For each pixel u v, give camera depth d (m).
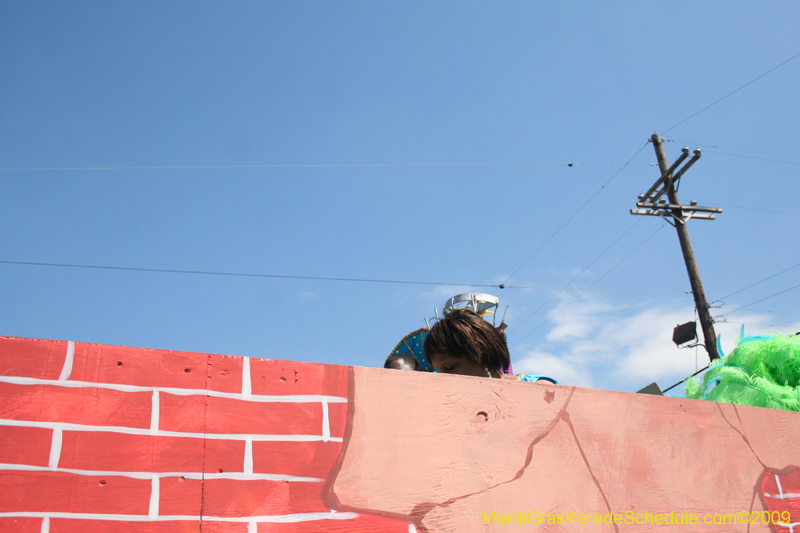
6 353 1.63
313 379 1.96
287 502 1.77
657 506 2.28
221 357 1.87
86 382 1.69
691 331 11.70
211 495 1.70
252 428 1.82
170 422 1.73
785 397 3.08
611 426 2.35
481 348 2.63
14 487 1.52
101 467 1.62
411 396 2.07
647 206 12.36
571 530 2.10
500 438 2.13
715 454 2.50
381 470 1.92
